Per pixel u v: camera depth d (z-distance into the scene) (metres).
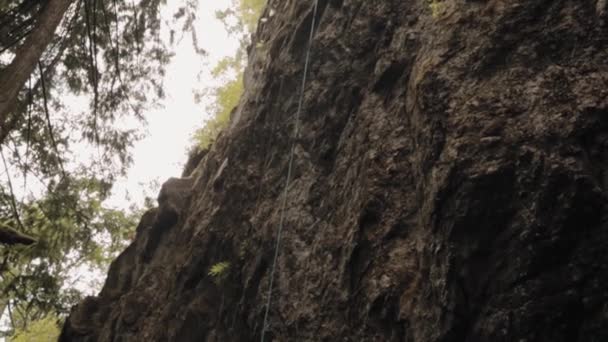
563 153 3.18
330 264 4.71
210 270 6.76
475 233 3.35
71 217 8.11
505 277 3.13
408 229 4.12
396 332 3.77
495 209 3.31
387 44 5.55
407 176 4.36
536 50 3.77
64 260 8.98
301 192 5.68
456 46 4.27
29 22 5.77
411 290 3.80
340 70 6.08
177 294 7.20
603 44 3.49
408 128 4.59
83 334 9.05
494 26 4.10
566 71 3.52
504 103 3.65
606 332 2.71
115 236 10.53
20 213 7.55
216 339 5.97
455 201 3.48
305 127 6.23
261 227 6.06
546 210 3.09
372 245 4.29
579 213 2.99
